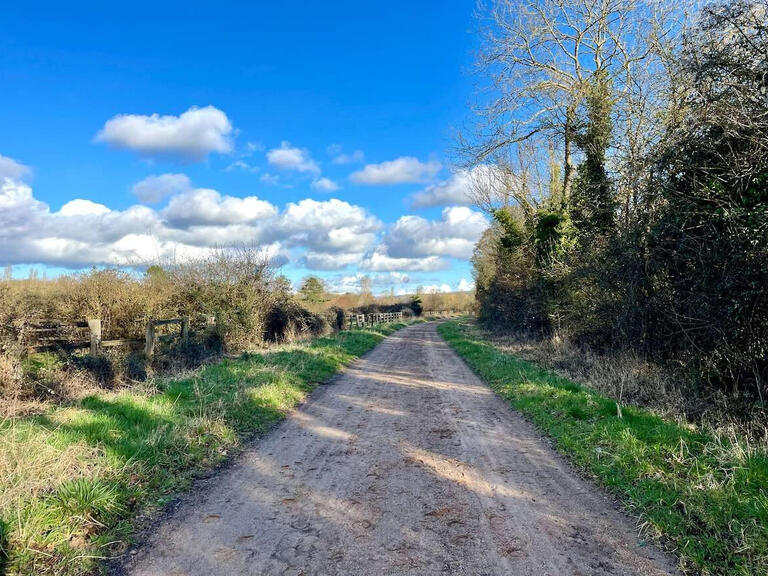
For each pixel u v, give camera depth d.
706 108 7.02
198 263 16.45
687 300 8.20
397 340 27.20
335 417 8.06
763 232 6.28
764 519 3.87
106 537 3.73
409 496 4.71
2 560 3.29
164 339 11.49
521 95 17.73
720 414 6.95
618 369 10.02
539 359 14.29
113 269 12.73
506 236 23.69
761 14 6.71
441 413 8.38
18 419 5.82
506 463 5.71
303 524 4.09
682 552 3.62
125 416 6.34
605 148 13.78
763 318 6.72
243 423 7.15
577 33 16.67
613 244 10.91
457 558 3.56
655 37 11.54
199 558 3.54
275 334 19.45
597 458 5.64
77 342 8.86
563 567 3.45
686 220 7.88
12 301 8.32
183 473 5.18
